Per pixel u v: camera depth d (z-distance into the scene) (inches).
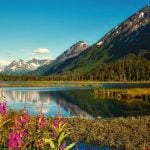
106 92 4220.0
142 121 1444.4
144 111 2315.5
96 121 1494.8
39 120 467.5
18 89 6348.4
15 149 390.6
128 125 1353.3
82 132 1238.9
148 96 3604.8
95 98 3681.1
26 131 447.5
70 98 3757.4
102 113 2257.6
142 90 4001.0
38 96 4170.8
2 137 428.5
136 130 1252.5
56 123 417.7
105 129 1288.1
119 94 3791.8
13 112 1082.7
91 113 2262.6
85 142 1115.3
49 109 2508.6
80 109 2536.9
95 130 1267.2
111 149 1034.7
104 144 1087.6
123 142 1088.8
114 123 1419.8
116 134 1195.3
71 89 6043.3
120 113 2231.8
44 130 461.1
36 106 2758.4
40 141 437.7
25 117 474.3
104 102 3147.1
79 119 1541.6
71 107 2699.3
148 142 1064.8
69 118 1573.6
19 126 457.1
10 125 691.4
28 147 435.8
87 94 4394.7
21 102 3213.6
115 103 3011.8
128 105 2787.9
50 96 4141.2
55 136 408.5
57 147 391.5
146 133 1197.1
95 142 1112.2
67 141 1129.4
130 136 1160.2
